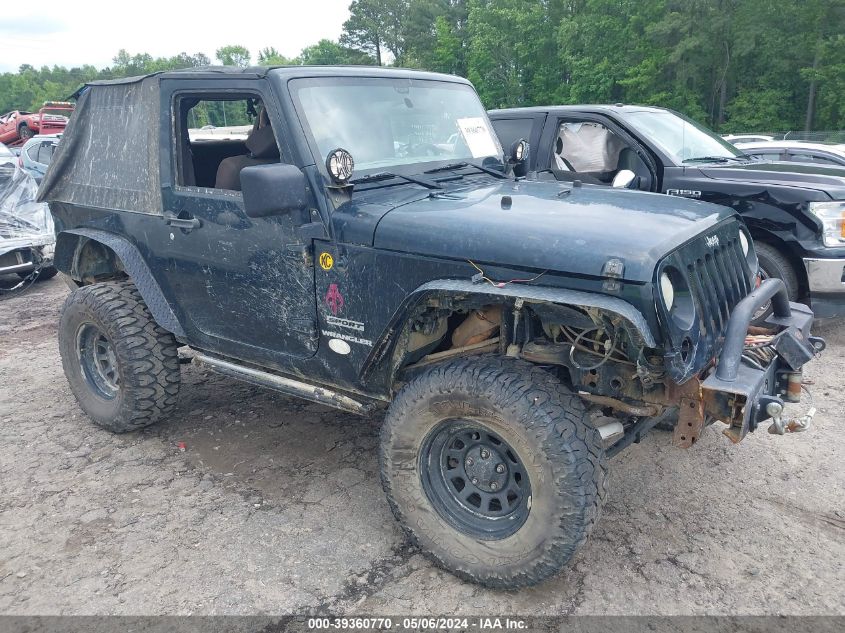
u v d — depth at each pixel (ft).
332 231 9.85
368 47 264.52
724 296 9.34
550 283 8.20
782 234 17.46
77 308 13.58
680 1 120.16
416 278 9.18
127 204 12.86
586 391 8.85
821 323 20.04
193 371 17.71
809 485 11.60
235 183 11.85
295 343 10.95
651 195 10.75
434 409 8.95
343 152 9.66
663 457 12.64
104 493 11.98
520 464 8.64
